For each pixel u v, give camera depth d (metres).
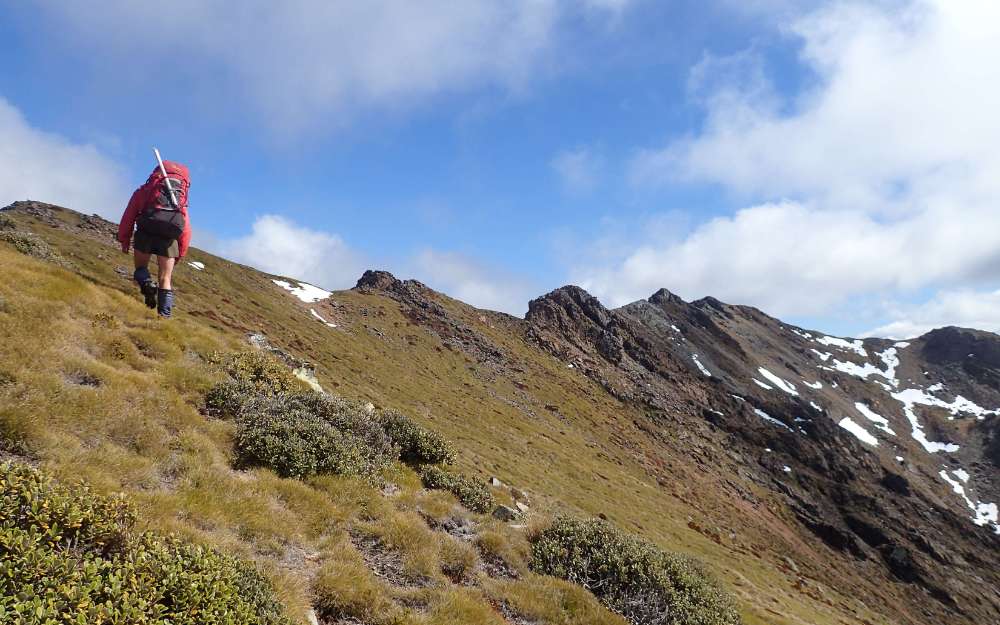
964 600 118.69
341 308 117.69
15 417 7.93
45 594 4.73
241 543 8.27
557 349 162.75
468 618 9.00
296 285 119.94
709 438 151.12
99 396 9.62
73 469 7.73
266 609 6.78
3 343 9.34
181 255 14.20
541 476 70.25
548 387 132.25
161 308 14.02
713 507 108.44
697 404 168.25
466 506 13.98
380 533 10.55
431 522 12.31
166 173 13.45
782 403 185.62
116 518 6.70
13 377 8.82
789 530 123.31
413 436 16.27
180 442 10.09
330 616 8.12
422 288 156.25
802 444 162.12
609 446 113.44
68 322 11.09
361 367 86.00
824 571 105.12
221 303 79.56
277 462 11.34
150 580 5.67
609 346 178.38
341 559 9.20
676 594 13.05
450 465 16.61
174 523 7.65
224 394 12.69
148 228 13.26
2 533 5.11
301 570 8.63
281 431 12.19
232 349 15.94
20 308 10.38
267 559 8.29
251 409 12.77
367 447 13.97
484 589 10.43
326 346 87.50
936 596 118.50
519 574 11.76
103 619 4.88
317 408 14.64
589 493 74.62
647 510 81.00
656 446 129.25
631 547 14.01
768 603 58.19
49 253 16.89
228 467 10.52
